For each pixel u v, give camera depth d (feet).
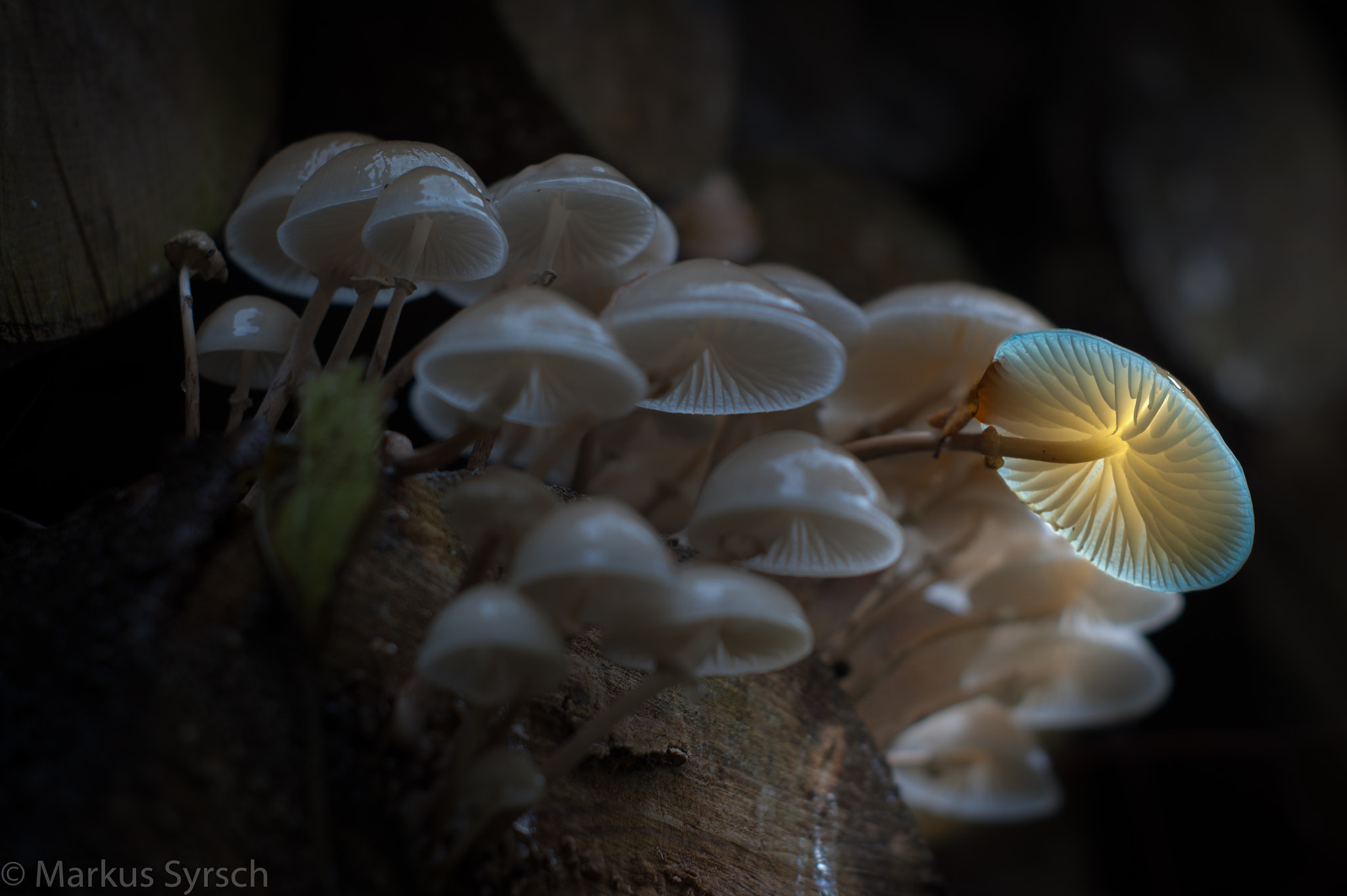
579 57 2.37
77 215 2.00
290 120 2.34
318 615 1.77
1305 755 4.46
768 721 1.98
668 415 2.06
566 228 2.00
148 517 1.79
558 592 1.78
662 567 1.75
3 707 1.74
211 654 1.75
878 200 4.50
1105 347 1.88
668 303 1.86
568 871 1.83
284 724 1.76
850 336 2.07
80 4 2.01
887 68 5.19
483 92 2.30
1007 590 2.19
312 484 1.75
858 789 2.02
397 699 1.79
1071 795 4.33
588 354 1.77
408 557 1.84
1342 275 5.39
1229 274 5.16
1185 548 1.95
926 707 2.26
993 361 1.93
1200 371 5.00
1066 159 5.30
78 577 1.78
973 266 4.61
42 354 2.04
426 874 1.78
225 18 2.21
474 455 1.90
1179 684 4.71
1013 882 3.81
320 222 1.91
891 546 1.89
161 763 1.73
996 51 5.44
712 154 2.91
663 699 1.92
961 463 2.11
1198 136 5.41
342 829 1.77
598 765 1.87
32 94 1.97
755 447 1.85
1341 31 6.45
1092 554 2.00
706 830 1.91
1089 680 2.40
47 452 2.14
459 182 1.87
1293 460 5.05
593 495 2.15
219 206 2.19
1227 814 4.52
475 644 1.72
